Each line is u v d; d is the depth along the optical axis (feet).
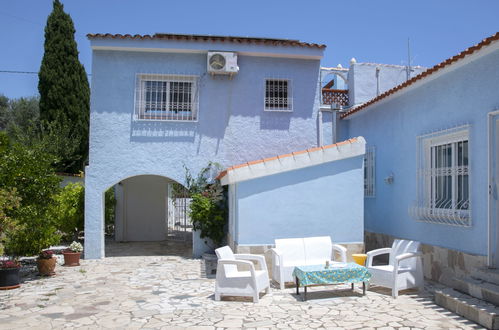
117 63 39.70
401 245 26.71
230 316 20.83
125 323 19.77
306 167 30.40
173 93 40.70
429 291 25.48
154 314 21.21
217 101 40.96
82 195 44.24
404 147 33.14
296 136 41.98
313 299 24.03
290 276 26.40
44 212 32.12
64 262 35.96
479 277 22.56
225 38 39.86
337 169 30.81
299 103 42.24
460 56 24.06
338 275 23.62
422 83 29.94
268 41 40.19
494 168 23.12
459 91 26.23
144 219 53.93
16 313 21.49
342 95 46.50
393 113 35.06
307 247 27.99
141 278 30.25
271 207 29.84
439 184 29.01
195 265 35.65
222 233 39.42
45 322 19.98
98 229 39.17
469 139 25.07
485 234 23.58
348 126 45.27
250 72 41.52
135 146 39.63
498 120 23.03
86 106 67.31
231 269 25.50
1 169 29.63
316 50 41.60
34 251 33.91
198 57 40.73
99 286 27.68
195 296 24.94
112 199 51.90
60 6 65.82
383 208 36.78
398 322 19.53
